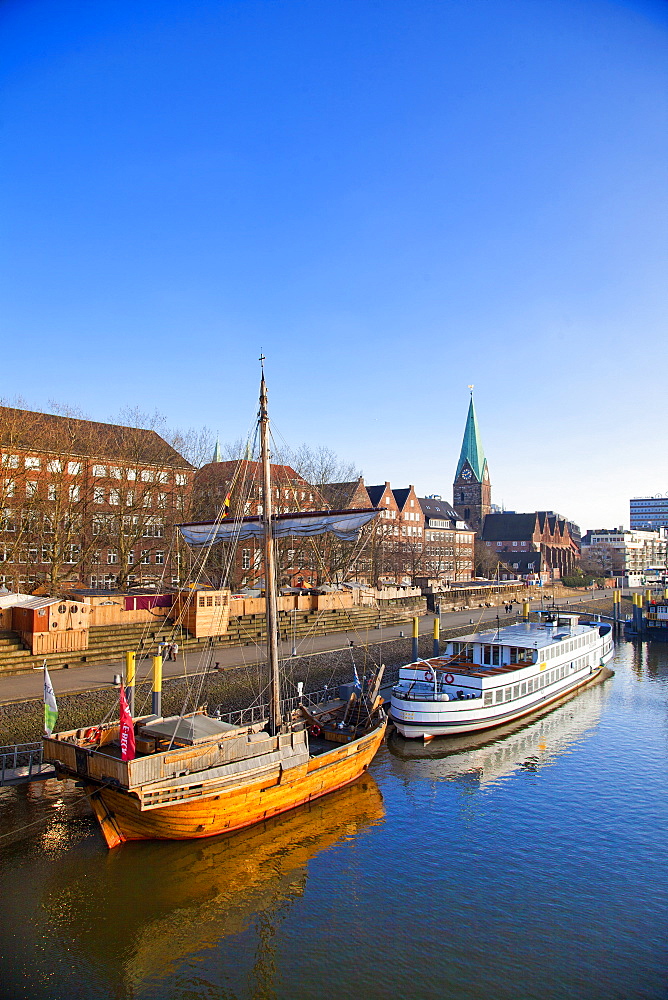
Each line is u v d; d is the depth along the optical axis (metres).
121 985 14.66
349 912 17.45
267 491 24.55
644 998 14.33
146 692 31.27
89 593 43.06
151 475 58.41
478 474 177.00
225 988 14.62
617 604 76.44
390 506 113.19
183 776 19.39
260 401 24.80
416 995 14.41
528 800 25.03
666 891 18.59
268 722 24.38
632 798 25.25
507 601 96.31
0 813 21.47
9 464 45.97
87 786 19.56
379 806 24.44
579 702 41.44
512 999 14.30
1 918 16.69
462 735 33.00
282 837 21.69
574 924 16.98
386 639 50.53
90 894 17.88
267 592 24.17
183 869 19.30
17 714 26.67
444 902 17.95
